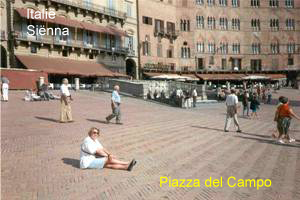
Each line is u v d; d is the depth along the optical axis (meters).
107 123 22.16
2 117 22.33
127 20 70.00
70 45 56.25
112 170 11.62
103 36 64.06
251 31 90.50
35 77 42.19
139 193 9.45
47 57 53.44
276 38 91.62
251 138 19.25
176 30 82.06
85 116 24.86
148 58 74.81
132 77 72.38
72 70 53.75
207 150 15.48
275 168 12.58
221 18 88.06
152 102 42.16
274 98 58.91
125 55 68.88
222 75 84.62
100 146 11.85
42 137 16.56
